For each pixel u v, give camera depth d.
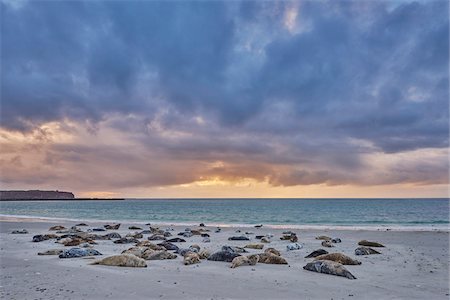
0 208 107.12
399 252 15.52
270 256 11.90
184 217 59.19
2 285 8.43
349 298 7.66
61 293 7.71
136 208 108.94
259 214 70.06
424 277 10.06
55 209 100.19
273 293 7.91
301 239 21.08
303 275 9.84
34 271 10.10
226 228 30.64
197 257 11.83
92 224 36.06
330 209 95.00
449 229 30.06
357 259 13.41
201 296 7.57
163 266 11.00
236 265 11.02
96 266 10.82
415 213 72.00
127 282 8.70
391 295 7.99
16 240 19.62
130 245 16.78
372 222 45.81
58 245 17.00
